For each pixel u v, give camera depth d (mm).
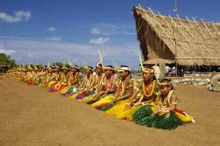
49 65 20031
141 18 34188
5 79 32125
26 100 11766
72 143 5582
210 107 9969
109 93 10688
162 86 7613
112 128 6816
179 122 7152
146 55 35906
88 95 11734
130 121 7750
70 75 15086
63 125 7129
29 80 23391
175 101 7527
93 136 6066
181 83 20953
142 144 5461
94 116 8336
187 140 5773
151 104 7777
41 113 8703
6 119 7902
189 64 31781
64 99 12406
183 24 37656
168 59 32062
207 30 39688
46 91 16562
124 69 9320
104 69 11227
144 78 8266
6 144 5555
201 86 19391
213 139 5852
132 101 8438
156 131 6570
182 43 33781
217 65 34875
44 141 5742
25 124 7273
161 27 33812
